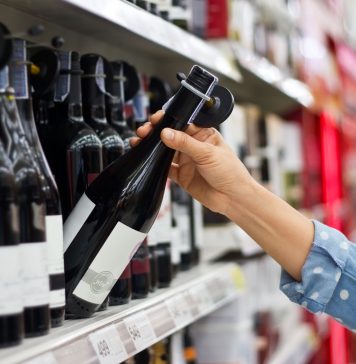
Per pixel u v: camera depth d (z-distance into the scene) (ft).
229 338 6.72
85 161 3.69
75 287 3.48
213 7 6.61
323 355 11.02
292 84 9.00
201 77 3.50
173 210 5.36
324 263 4.23
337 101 12.57
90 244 3.50
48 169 3.31
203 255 6.81
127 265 3.95
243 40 7.35
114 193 3.59
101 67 4.00
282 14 9.19
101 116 4.02
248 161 7.71
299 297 4.31
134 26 4.04
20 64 3.13
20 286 2.90
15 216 2.88
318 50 11.51
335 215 11.87
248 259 7.68
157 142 3.72
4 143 3.04
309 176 10.73
